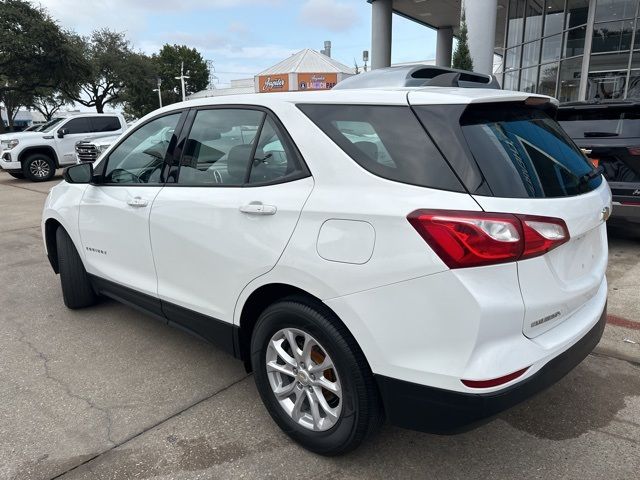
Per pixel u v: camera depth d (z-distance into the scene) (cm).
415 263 192
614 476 232
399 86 264
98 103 4431
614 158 549
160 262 309
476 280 185
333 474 236
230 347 277
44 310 439
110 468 242
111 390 310
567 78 1623
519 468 238
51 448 256
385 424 273
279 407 255
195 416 283
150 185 319
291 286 238
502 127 219
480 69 1339
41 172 1498
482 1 1305
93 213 364
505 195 192
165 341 377
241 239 251
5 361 348
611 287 466
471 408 189
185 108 313
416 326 195
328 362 229
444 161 198
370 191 209
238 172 265
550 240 195
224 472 238
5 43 2392
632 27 1409
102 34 4288
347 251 209
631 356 343
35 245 677
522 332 195
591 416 277
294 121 244
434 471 237
